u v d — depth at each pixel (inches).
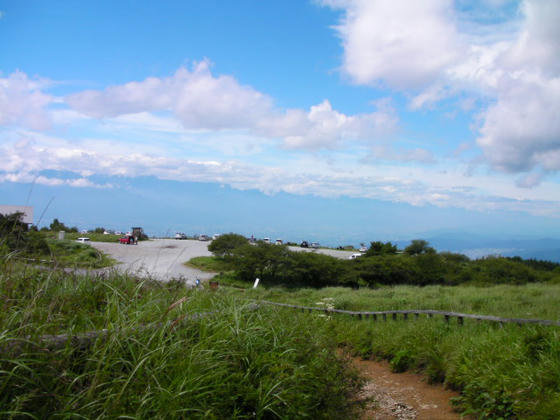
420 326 359.9
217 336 150.7
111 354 117.6
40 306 138.2
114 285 184.9
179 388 111.3
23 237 171.8
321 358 169.6
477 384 220.8
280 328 180.7
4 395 96.6
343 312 504.7
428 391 265.1
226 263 1868.8
